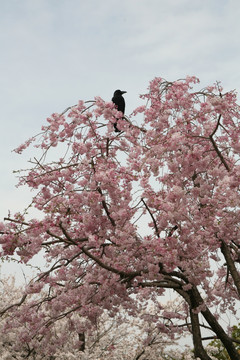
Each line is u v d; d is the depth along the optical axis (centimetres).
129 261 702
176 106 747
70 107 677
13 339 859
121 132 725
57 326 881
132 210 649
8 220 601
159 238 632
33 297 1012
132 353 998
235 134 668
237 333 1306
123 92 927
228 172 658
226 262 782
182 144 646
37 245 625
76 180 685
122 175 645
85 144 680
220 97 609
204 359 749
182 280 809
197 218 647
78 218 681
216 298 823
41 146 689
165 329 859
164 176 663
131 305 851
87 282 707
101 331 1019
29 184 679
